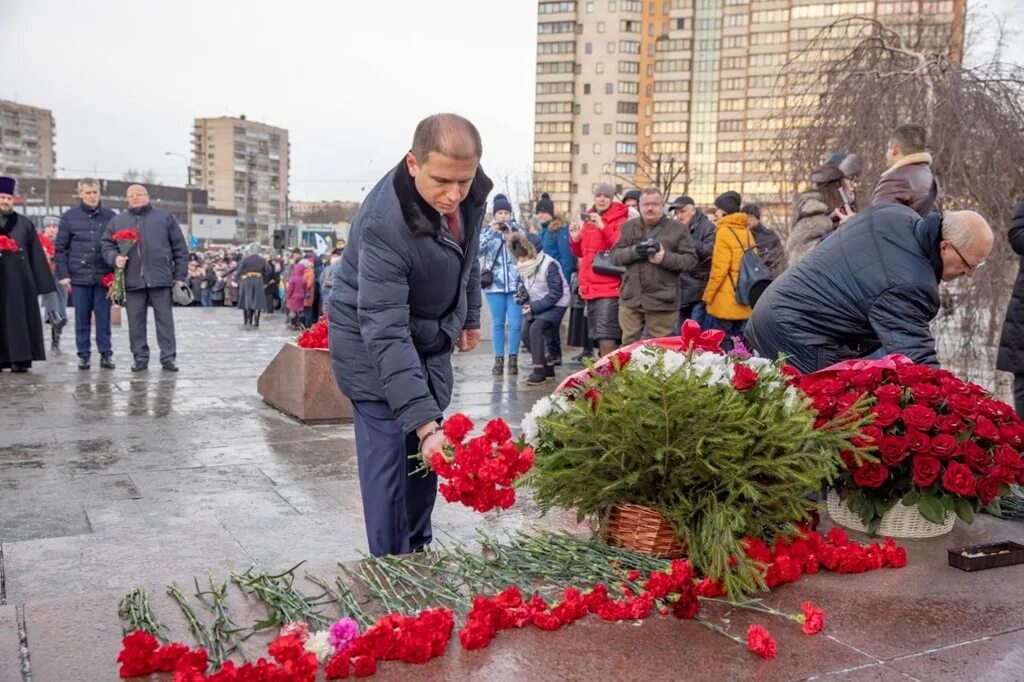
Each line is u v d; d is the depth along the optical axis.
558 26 127.62
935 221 3.56
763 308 4.06
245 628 2.30
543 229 11.59
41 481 5.05
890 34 10.19
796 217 6.07
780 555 2.71
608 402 2.71
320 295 18.83
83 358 10.12
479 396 8.49
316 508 4.58
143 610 2.37
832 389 3.12
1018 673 2.16
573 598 2.41
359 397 3.10
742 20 113.94
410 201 2.85
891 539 3.09
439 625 2.22
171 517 4.39
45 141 193.12
